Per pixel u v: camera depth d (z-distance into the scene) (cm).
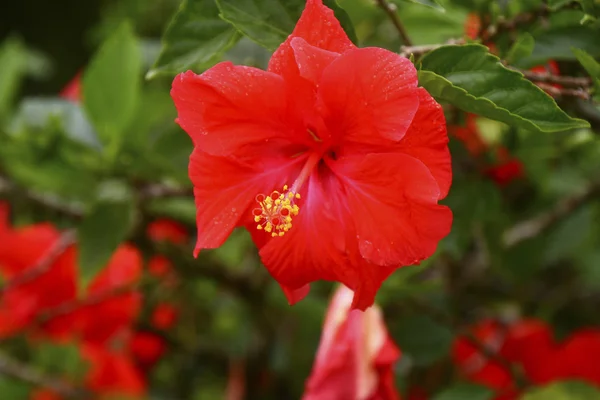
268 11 68
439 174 64
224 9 68
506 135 85
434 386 97
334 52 65
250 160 66
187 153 84
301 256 66
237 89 65
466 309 105
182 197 87
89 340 99
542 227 96
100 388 96
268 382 109
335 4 67
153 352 110
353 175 65
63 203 92
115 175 86
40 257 97
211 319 113
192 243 101
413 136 64
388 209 65
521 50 69
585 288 112
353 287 66
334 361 77
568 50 71
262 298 97
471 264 101
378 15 86
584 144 91
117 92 85
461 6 77
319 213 66
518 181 93
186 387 114
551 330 103
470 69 66
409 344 92
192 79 64
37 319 97
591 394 84
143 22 129
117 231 83
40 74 161
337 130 66
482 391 86
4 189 91
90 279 83
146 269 100
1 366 94
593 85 68
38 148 84
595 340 93
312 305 95
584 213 100
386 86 63
